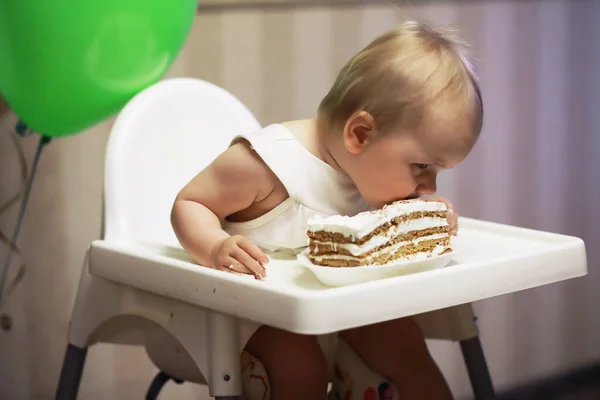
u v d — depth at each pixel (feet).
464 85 2.63
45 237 4.28
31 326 4.32
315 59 4.66
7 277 4.22
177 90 3.47
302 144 2.84
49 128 3.51
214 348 2.42
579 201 5.70
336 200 2.87
